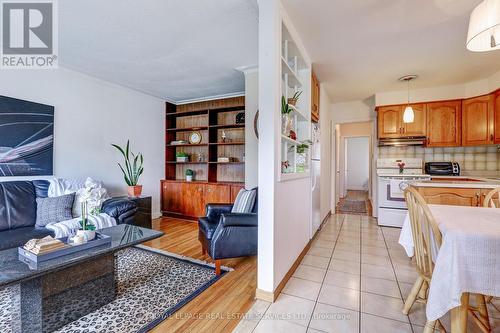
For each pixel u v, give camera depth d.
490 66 3.22
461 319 1.26
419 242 1.54
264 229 1.90
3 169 2.79
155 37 2.59
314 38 2.52
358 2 1.95
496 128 3.39
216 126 4.50
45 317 1.54
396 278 2.25
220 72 3.57
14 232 2.36
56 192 2.90
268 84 1.88
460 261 1.19
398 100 4.32
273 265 1.89
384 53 2.86
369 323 1.63
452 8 2.03
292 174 2.32
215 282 2.20
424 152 4.41
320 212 3.92
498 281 1.15
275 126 1.88
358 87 4.12
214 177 4.72
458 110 3.92
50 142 3.21
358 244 3.20
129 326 1.61
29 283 1.51
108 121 3.96
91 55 3.01
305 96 3.00
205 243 2.61
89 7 2.09
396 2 1.95
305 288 2.08
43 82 3.17
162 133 4.99
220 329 1.58
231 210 2.98
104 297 1.84
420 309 1.78
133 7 2.08
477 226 1.31
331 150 5.18
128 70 3.50
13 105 2.88
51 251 1.54
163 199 4.88
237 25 2.36
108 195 3.74
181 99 5.04
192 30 2.45
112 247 1.76
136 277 2.28
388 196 4.08
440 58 2.99
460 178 3.67
